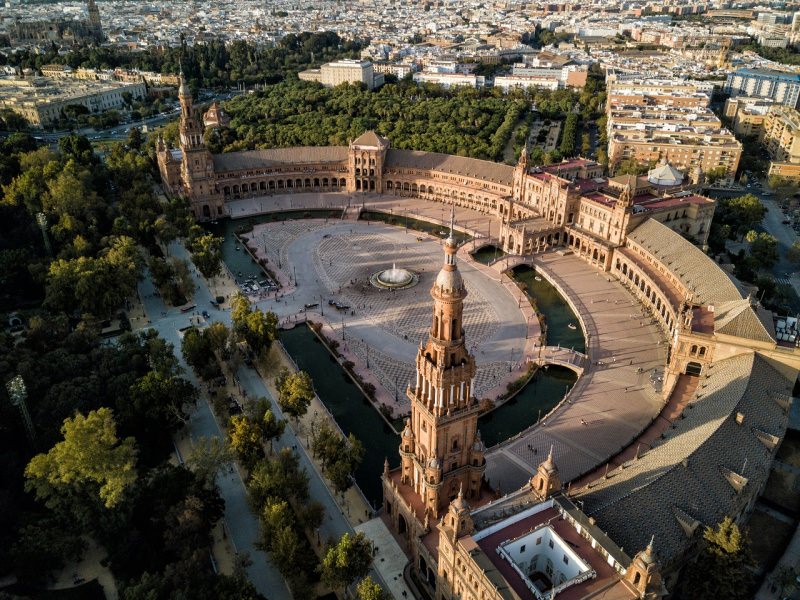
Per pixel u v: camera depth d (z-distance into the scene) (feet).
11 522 395.96
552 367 628.28
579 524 334.85
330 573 352.08
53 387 486.79
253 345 602.03
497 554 325.62
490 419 558.15
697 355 534.37
